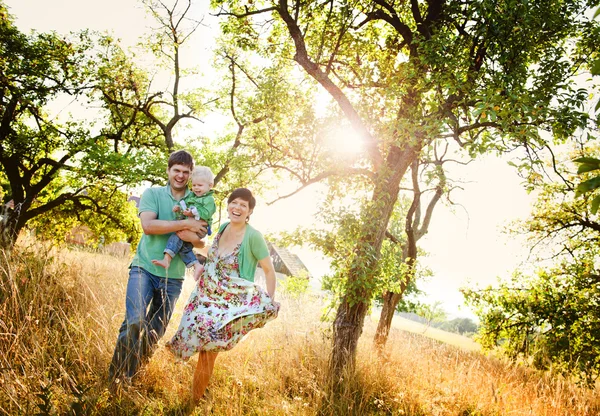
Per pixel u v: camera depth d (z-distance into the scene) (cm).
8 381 270
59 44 1423
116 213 1538
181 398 334
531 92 536
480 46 562
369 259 573
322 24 798
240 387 379
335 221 617
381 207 598
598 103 127
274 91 761
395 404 439
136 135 1648
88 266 551
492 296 1084
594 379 827
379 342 778
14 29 1363
